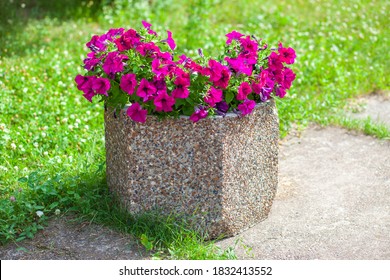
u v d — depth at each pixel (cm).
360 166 629
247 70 469
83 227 502
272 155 523
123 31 506
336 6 1109
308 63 836
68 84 756
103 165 558
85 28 972
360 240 500
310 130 710
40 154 607
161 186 480
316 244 494
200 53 490
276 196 570
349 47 923
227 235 500
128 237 489
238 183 494
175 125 468
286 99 728
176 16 1030
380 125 709
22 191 529
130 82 455
